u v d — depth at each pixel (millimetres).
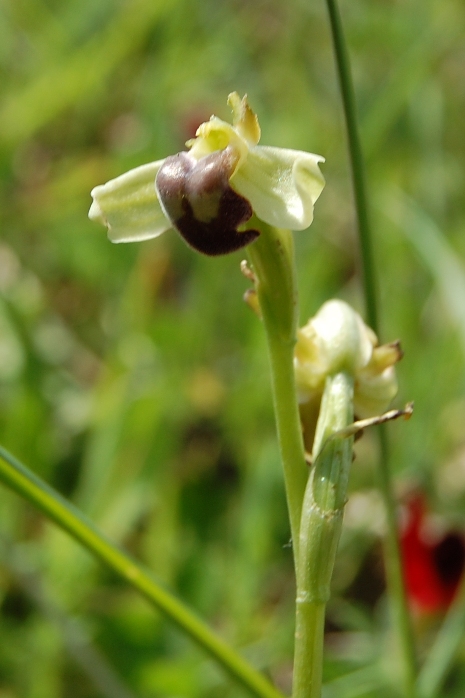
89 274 386
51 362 329
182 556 278
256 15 491
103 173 403
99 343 371
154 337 333
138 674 259
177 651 264
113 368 312
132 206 198
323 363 202
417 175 406
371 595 292
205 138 194
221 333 358
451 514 303
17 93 435
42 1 471
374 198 383
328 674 261
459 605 264
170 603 219
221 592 277
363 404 205
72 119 450
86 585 272
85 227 389
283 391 195
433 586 267
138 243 382
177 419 313
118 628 264
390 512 235
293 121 441
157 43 447
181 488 306
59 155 449
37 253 392
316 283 355
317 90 456
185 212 193
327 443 192
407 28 444
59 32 463
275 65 468
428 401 324
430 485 303
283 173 192
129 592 275
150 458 287
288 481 195
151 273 364
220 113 412
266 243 193
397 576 235
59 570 270
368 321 242
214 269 354
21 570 251
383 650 267
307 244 392
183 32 450
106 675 248
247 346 345
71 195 399
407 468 311
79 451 314
